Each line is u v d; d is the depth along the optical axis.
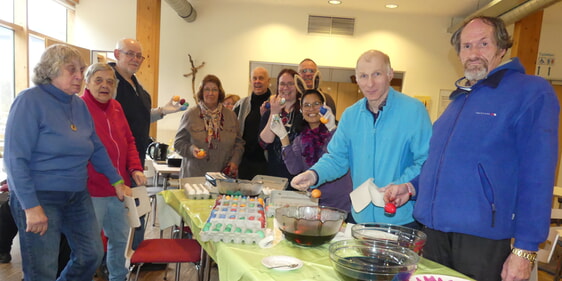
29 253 1.60
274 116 2.12
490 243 1.23
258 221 1.37
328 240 1.24
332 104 2.81
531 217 1.13
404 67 6.12
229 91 6.16
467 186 1.25
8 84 4.96
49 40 5.35
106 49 5.98
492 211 1.21
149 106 2.77
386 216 1.58
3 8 4.73
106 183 2.10
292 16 6.09
